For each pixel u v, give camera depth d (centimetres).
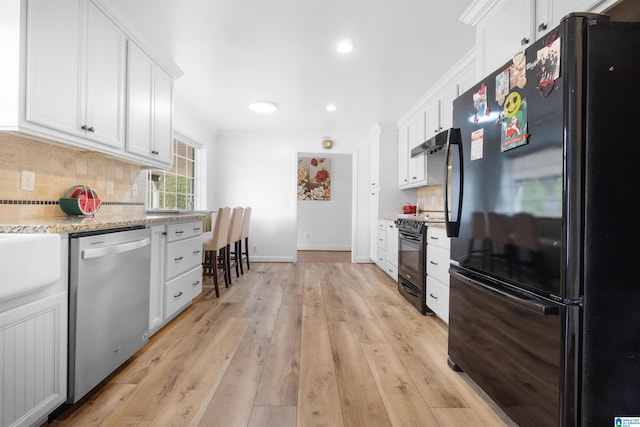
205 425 138
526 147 128
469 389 169
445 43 255
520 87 131
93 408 149
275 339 230
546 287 117
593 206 108
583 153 108
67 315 141
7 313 112
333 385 171
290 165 555
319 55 276
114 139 212
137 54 238
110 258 166
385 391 166
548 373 115
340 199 771
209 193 515
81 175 221
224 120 484
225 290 367
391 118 467
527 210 127
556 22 146
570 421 108
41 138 166
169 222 246
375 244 517
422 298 288
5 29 142
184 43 256
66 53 169
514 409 133
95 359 155
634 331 109
